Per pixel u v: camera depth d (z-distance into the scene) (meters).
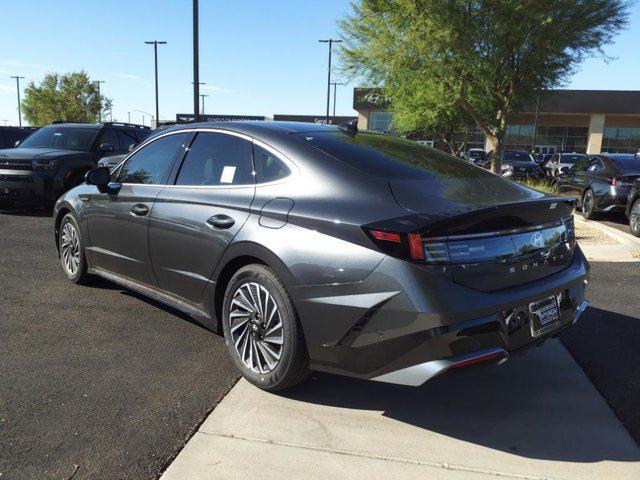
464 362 2.75
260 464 2.67
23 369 3.62
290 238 3.15
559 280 3.29
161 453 2.73
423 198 3.04
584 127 52.59
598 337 4.45
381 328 2.82
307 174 3.35
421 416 3.18
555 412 3.25
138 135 12.27
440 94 14.17
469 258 2.85
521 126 53.62
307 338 3.08
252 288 3.38
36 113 50.31
